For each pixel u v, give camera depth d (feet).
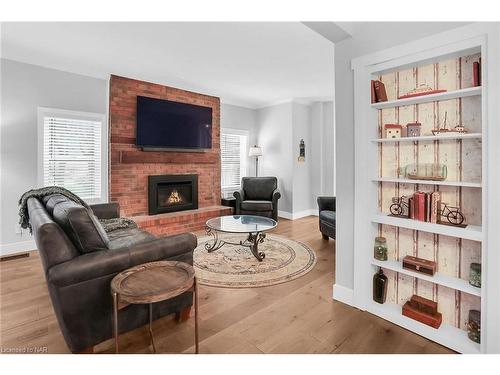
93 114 13.50
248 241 12.70
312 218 19.57
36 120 12.05
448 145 6.24
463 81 5.92
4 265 10.28
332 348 5.70
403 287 7.02
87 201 13.55
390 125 6.81
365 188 7.01
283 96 18.34
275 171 20.27
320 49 10.64
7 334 6.08
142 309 5.77
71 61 11.87
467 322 6.02
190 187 16.48
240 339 5.98
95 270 5.13
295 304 7.49
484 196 5.15
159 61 11.87
